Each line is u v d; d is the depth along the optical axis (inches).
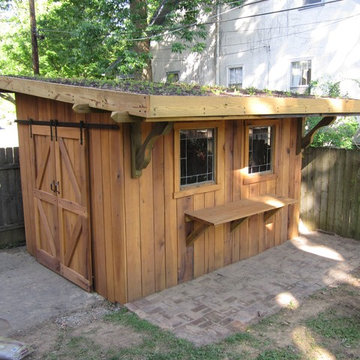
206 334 135.0
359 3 355.6
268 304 158.9
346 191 243.0
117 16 507.8
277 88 442.3
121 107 121.3
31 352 126.0
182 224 176.7
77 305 161.2
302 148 233.3
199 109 123.3
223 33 496.7
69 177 176.1
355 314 149.9
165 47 592.4
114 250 158.6
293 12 412.2
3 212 231.9
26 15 674.2
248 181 205.0
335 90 316.8
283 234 236.8
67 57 585.9
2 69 595.8
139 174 151.6
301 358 120.7
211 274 191.6
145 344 128.9
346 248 227.6
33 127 196.9
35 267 204.1
